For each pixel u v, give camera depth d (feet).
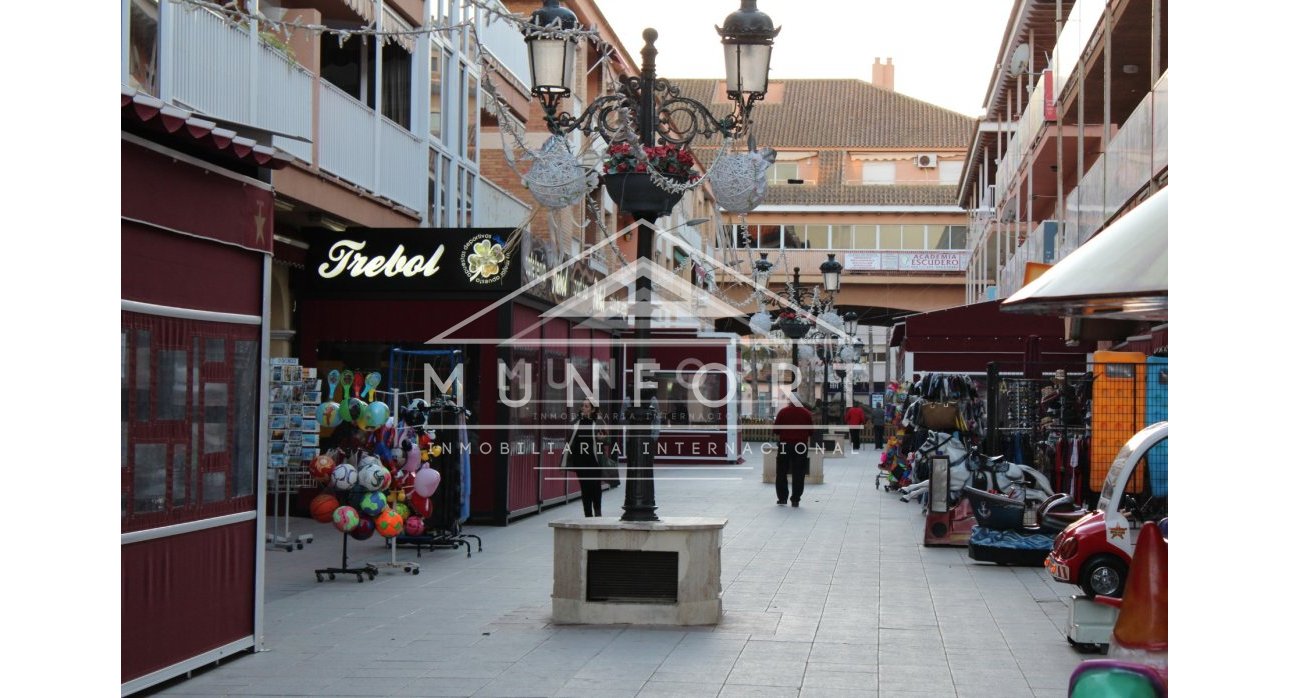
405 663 29.14
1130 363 53.62
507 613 36.40
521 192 101.09
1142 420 53.52
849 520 67.21
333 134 59.06
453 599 39.11
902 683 27.27
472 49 80.33
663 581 34.40
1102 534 31.30
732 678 27.71
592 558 34.55
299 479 51.52
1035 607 38.09
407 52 69.97
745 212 35.94
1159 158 52.75
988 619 35.81
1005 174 126.82
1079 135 79.41
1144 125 56.59
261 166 29.71
